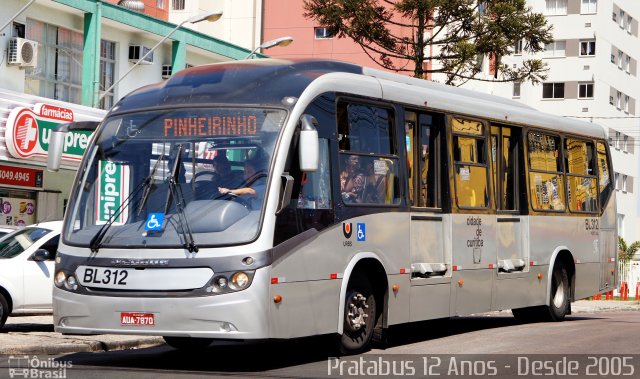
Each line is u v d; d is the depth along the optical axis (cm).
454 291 1469
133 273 1108
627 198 7350
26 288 1650
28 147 2681
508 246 1639
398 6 3419
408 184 1376
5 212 2866
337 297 1214
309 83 1200
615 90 7106
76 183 1191
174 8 5403
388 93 1350
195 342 1372
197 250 1092
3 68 2723
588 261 1930
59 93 2967
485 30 3422
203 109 1168
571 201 1877
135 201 1146
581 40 6806
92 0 2989
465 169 1518
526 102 6675
